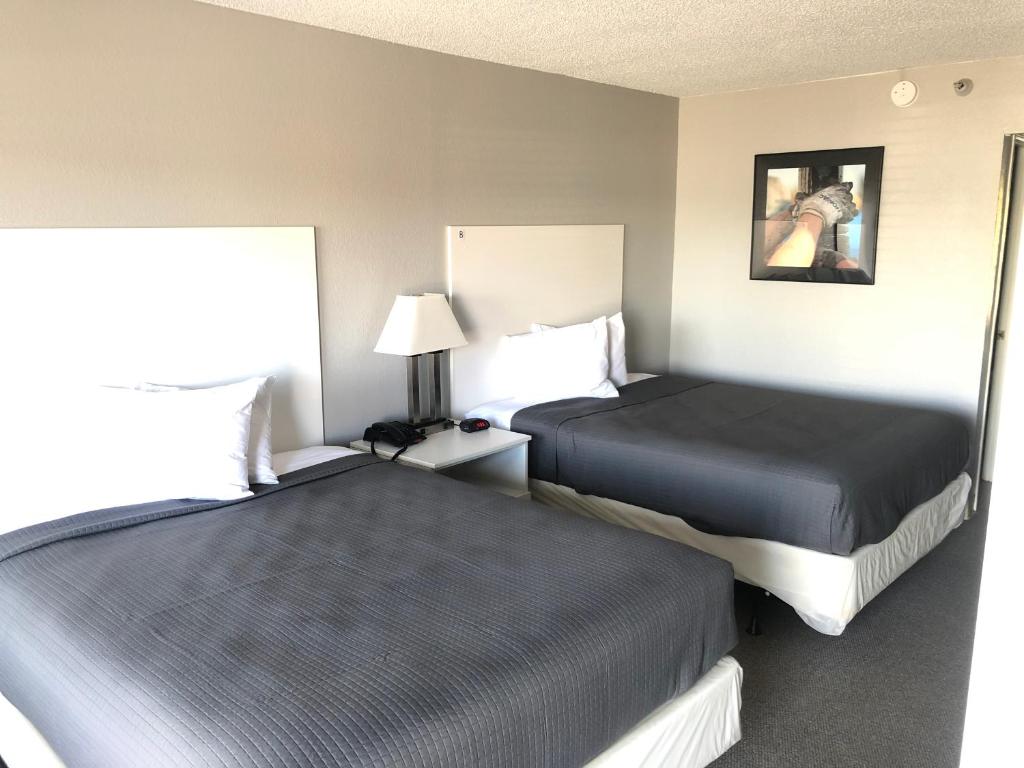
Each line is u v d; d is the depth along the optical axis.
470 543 2.23
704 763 2.11
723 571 2.12
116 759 1.49
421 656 1.65
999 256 4.04
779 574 2.89
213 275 2.97
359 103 3.38
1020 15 3.15
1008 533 0.95
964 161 4.07
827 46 3.66
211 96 2.92
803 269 4.70
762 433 3.36
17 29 2.45
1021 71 3.85
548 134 4.25
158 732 1.45
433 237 3.76
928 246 4.24
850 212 4.47
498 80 3.94
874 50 3.73
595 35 3.40
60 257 2.59
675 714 1.98
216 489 2.55
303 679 1.56
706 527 3.07
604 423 3.56
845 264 4.53
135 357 2.80
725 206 5.00
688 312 5.28
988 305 4.10
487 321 4.05
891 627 3.00
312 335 3.32
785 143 4.68
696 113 5.04
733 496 2.97
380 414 3.66
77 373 2.67
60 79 2.55
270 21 3.05
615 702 1.78
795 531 2.81
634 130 4.79
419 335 3.45
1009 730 0.99
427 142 3.67
